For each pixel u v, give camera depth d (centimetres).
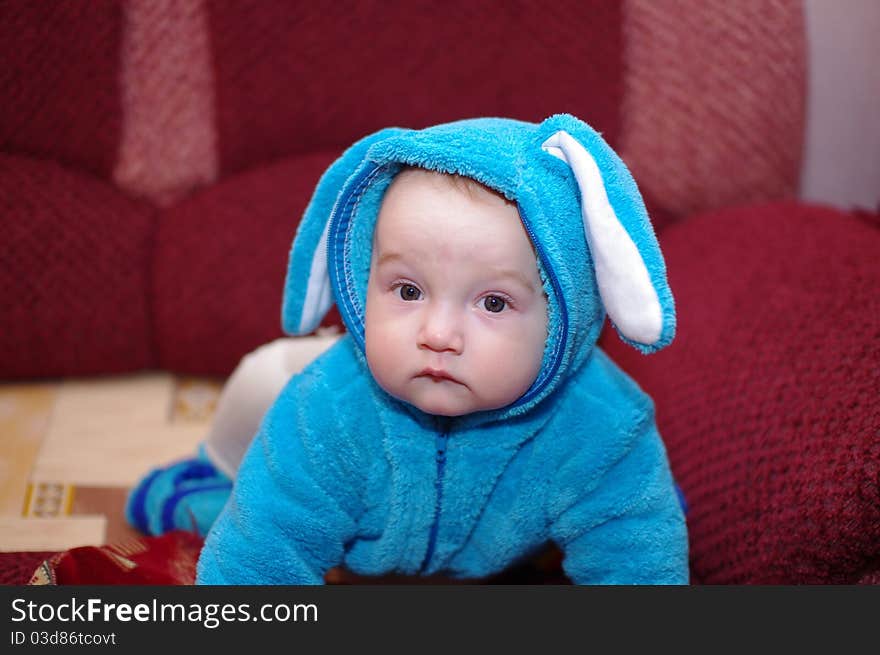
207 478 99
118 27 115
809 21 134
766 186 130
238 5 116
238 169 126
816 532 75
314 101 121
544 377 67
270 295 121
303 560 72
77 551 79
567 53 122
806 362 87
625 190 61
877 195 143
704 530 86
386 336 64
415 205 62
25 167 118
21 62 115
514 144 63
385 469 72
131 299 122
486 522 75
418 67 121
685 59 124
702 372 96
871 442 75
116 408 123
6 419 117
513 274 62
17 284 117
